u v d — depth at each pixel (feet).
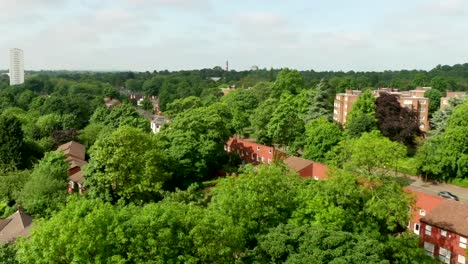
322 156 224.12
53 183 156.76
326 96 311.06
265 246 88.28
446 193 198.18
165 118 422.82
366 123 257.96
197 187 188.14
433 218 143.02
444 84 510.17
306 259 79.87
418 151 234.79
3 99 443.32
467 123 220.43
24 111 412.98
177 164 200.03
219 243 83.10
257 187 108.06
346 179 115.55
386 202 115.85
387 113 279.28
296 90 394.11
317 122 245.04
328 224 102.22
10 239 127.75
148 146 173.06
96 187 163.84
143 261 77.66
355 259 79.05
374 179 122.01
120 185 164.35
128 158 163.32
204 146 208.74
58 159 174.19
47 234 78.84
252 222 98.94
